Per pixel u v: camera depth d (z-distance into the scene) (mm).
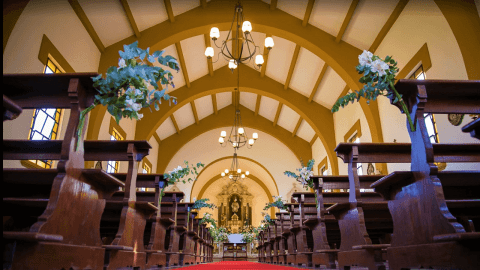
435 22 5684
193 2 8031
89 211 2330
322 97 11133
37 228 1743
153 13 7660
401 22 6789
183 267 5336
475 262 1715
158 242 4422
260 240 11000
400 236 2402
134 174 3287
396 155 3508
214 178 18016
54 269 1867
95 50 7535
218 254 15266
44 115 5488
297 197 5484
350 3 7176
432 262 2020
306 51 9359
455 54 5203
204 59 10430
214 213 17484
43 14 5371
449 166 5332
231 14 8211
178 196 5625
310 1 7562
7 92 2193
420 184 2184
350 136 10078
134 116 2184
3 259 1583
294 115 12930
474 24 4762
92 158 3318
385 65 2273
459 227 1835
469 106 2363
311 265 4684
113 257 2748
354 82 8086
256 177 17891
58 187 1954
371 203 3211
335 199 4887
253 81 11539
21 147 2854
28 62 5066
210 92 11367
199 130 14125
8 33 4445
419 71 6395
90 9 6625
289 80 11000
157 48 8117
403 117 6980
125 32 7809
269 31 8453
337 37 8203
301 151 14312
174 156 14422
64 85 2162
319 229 4289
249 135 15141
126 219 3039
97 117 7379
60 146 2844
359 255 3088
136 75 2021
